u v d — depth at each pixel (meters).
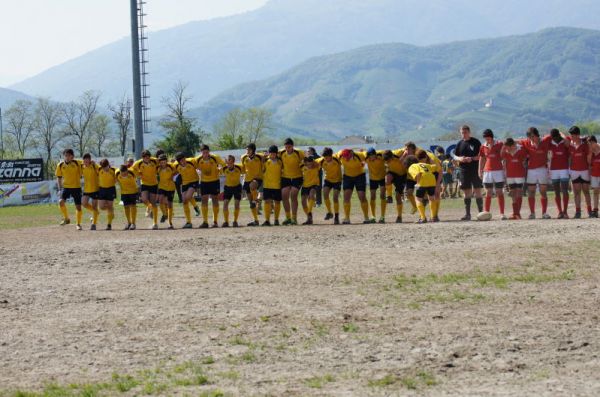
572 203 30.34
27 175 55.03
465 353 8.05
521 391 6.77
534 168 22.22
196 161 24.34
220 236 20.12
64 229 25.38
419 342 8.53
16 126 107.75
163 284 12.69
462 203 33.75
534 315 9.65
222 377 7.51
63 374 7.80
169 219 24.72
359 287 11.83
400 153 23.14
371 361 7.90
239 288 12.07
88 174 24.72
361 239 18.23
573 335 8.64
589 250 15.05
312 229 21.39
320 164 23.62
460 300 10.67
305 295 11.33
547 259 14.09
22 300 11.67
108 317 10.28
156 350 8.59
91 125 105.31
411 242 17.23
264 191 23.97
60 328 9.76
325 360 7.99
